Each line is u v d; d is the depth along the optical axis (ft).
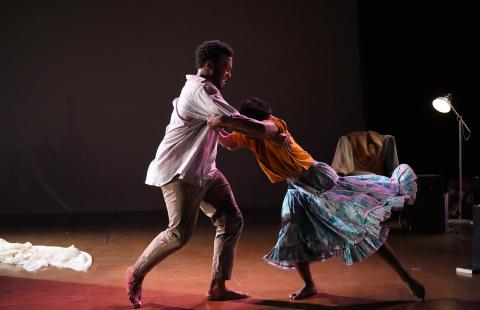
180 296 12.16
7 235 20.01
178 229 11.18
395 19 24.86
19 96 25.14
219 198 11.82
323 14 26.32
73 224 22.24
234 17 26.00
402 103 25.03
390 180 11.69
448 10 23.29
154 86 25.75
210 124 10.55
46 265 14.83
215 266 11.82
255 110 11.44
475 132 23.18
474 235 13.93
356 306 11.26
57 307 11.34
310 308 11.20
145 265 11.28
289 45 26.30
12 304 11.55
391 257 11.46
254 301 11.72
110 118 25.63
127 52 25.57
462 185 21.39
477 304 11.27
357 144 19.99
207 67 11.25
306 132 26.55
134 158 25.84
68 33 25.27
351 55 26.48
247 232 19.77
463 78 23.20
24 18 25.02
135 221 22.79
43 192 25.41
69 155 25.50
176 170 11.03
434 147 24.38
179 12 25.75
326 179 11.41
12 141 25.20
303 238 11.44
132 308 11.30
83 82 25.44
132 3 25.52
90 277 13.76
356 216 11.26
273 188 26.63
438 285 12.69
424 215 18.94
